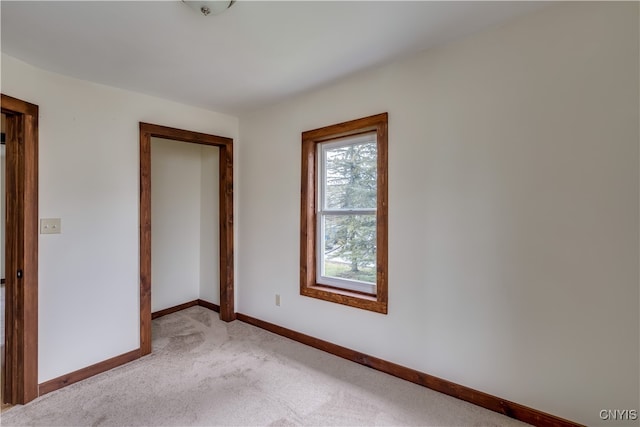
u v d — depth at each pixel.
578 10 1.66
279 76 2.50
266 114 3.26
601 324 1.63
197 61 2.21
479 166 1.98
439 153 2.14
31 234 2.11
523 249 1.84
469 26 1.88
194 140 3.17
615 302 1.59
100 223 2.50
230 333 3.23
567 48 1.69
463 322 2.06
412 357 2.29
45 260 2.21
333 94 2.69
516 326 1.87
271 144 3.22
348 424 1.85
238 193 3.59
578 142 1.67
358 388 2.22
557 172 1.73
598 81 1.62
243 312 3.56
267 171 3.27
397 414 1.94
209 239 4.09
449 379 2.13
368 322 2.52
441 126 2.12
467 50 2.01
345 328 2.66
